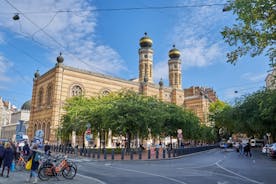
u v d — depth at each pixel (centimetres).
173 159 2952
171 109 4797
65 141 4912
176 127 4756
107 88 5869
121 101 3672
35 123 5825
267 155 3625
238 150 4794
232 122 4884
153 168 1973
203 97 8669
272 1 977
